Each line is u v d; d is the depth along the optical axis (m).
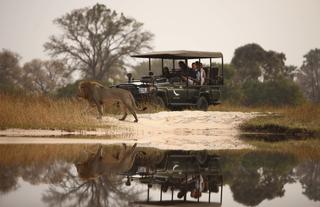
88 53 157.75
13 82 150.38
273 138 46.25
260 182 24.02
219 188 22.52
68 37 157.38
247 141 43.12
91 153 32.59
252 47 177.62
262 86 134.25
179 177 25.08
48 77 149.38
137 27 160.75
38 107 48.56
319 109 57.88
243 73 174.12
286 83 135.62
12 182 22.69
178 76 59.81
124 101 50.72
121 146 36.78
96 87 50.31
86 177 24.19
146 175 25.38
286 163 30.22
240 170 27.38
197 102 60.34
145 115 53.81
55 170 25.95
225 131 50.03
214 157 32.19
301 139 46.03
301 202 19.80
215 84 62.00
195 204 19.59
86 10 157.75
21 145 35.78
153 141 40.66
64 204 18.86
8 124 44.59
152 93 57.25
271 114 57.16
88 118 49.06
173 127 50.03
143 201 19.89
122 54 158.12
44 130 44.31
